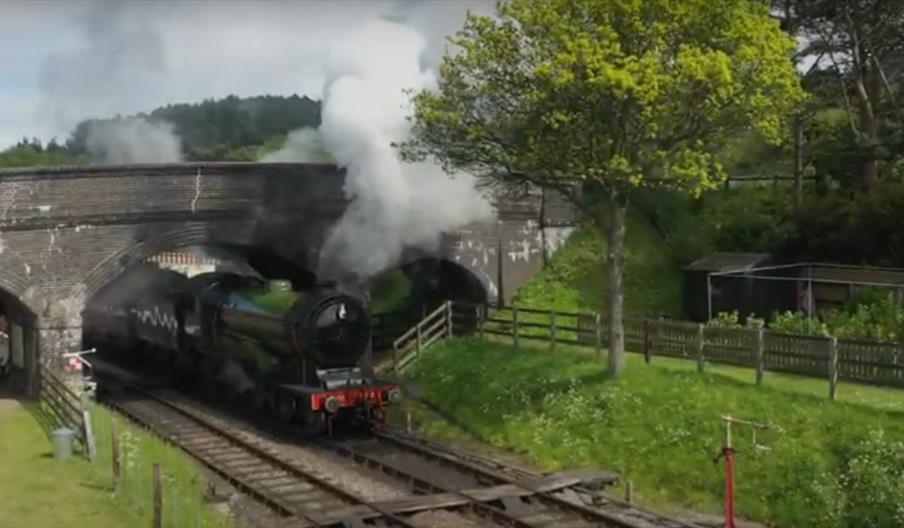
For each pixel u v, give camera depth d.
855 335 23.36
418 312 36.16
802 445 18.17
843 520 16.47
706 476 18.62
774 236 31.31
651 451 19.91
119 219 27.25
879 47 35.44
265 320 26.06
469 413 24.97
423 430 24.94
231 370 30.34
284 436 24.67
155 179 27.72
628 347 26.05
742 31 20.98
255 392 28.12
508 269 33.16
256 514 17.86
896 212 28.69
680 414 20.45
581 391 22.88
